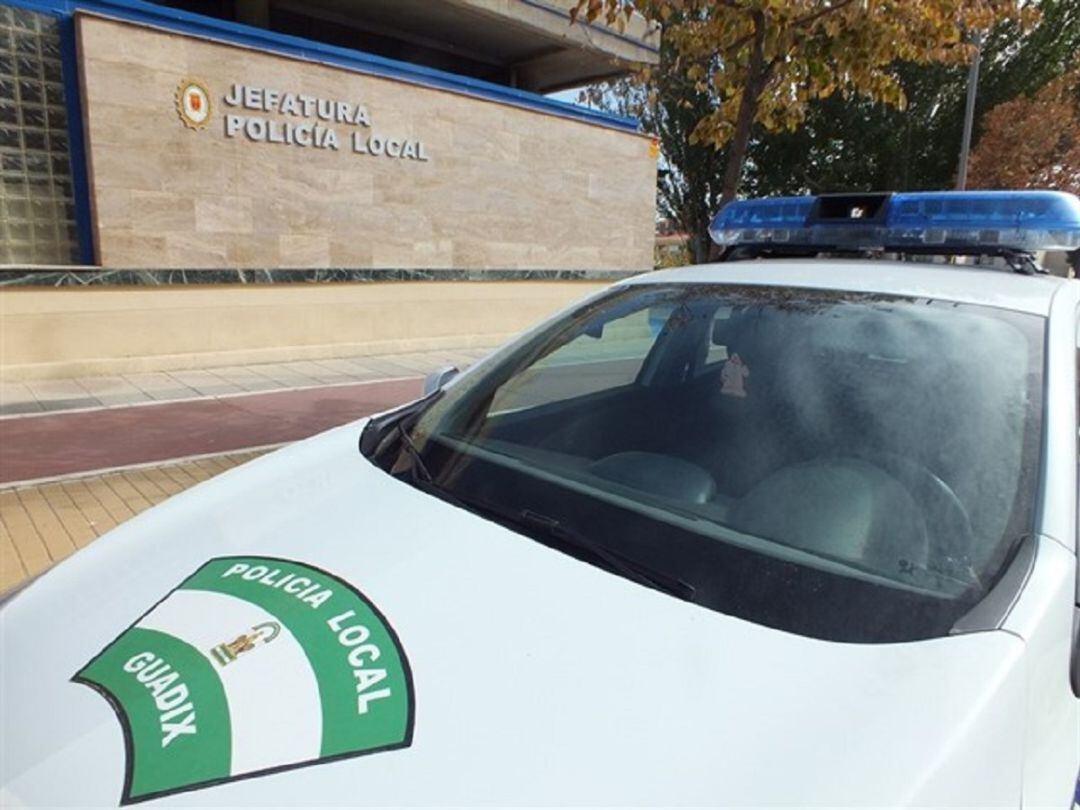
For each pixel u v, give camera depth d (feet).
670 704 3.79
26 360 23.35
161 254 25.03
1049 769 4.14
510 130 34.68
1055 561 4.60
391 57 38.19
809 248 9.53
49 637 4.66
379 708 3.81
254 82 26.12
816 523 5.16
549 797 3.36
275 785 3.46
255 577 4.92
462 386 7.89
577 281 39.24
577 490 5.87
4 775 3.73
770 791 3.34
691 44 17.11
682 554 5.01
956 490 5.08
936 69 56.75
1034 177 55.93
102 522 13.57
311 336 29.63
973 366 5.79
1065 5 57.21
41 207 23.20
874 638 4.21
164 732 3.75
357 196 29.73
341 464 6.72
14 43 21.97
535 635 4.28
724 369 6.85
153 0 30.53
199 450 18.06
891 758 3.48
